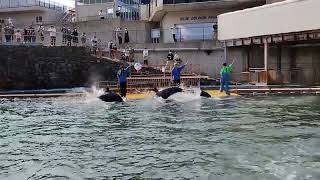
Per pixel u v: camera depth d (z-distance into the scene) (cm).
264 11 3238
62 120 1655
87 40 4341
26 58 3238
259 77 3288
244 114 1692
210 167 907
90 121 1609
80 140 1230
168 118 1631
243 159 960
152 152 1054
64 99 2520
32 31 3862
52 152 1082
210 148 1073
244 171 871
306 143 1102
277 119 1534
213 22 4194
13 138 1278
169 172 882
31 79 3238
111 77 3366
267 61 3319
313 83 3394
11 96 2666
